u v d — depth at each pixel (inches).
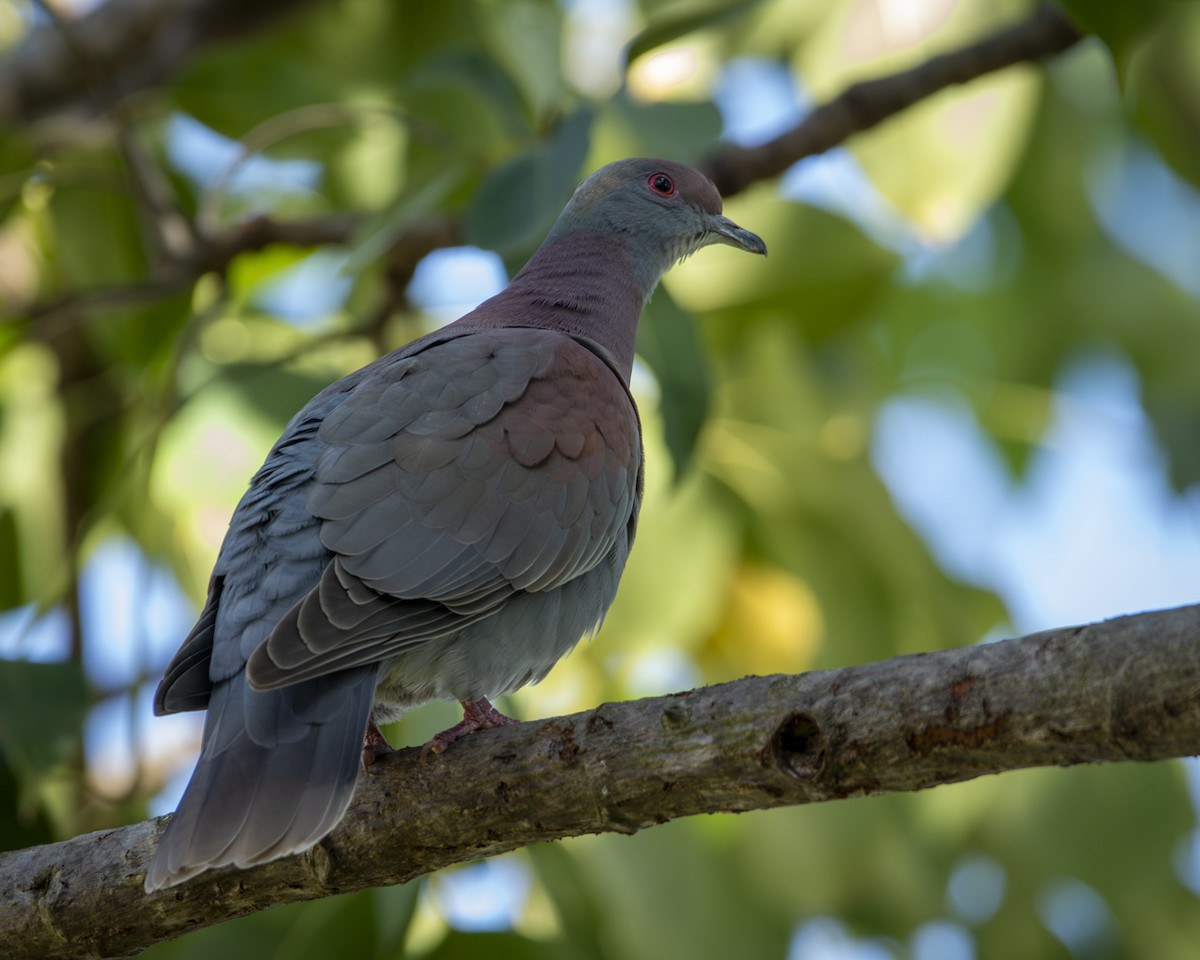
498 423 306.5
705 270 466.6
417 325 465.4
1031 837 456.1
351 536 281.6
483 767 257.4
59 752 347.3
